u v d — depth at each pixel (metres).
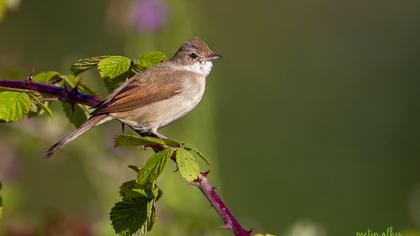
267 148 16.52
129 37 10.16
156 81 8.16
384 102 17.53
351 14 19.34
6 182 9.57
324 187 15.63
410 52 18.53
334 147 16.59
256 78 18.33
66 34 17.47
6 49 16.98
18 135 9.78
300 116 17.38
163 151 5.56
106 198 9.52
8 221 8.64
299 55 18.86
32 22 17.33
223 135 16.72
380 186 15.70
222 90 17.84
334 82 18.14
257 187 15.58
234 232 5.47
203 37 19.00
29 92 6.49
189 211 9.31
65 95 6.74
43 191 14.81
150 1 10.12
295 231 9.10
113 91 7.81
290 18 19.50
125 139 5.63
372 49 18.73
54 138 9.66
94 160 9.69
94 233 8.64
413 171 16.16
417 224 11.86
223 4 19.53
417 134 16.98
